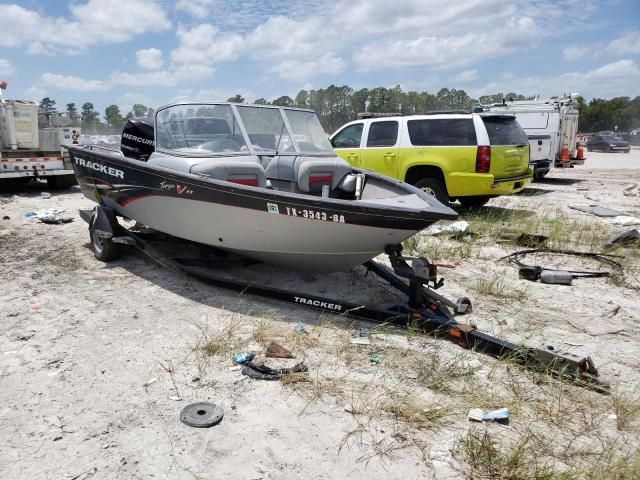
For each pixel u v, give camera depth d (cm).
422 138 987
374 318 459
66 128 1312
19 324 450
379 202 459
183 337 428
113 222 621
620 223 945
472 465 280
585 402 346
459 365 389
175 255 654
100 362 383
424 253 712
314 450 290
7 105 1145
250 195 461
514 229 858
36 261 643
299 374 367
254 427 310
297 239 477
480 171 936
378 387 356
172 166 536
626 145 3625
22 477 263
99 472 268
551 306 531
